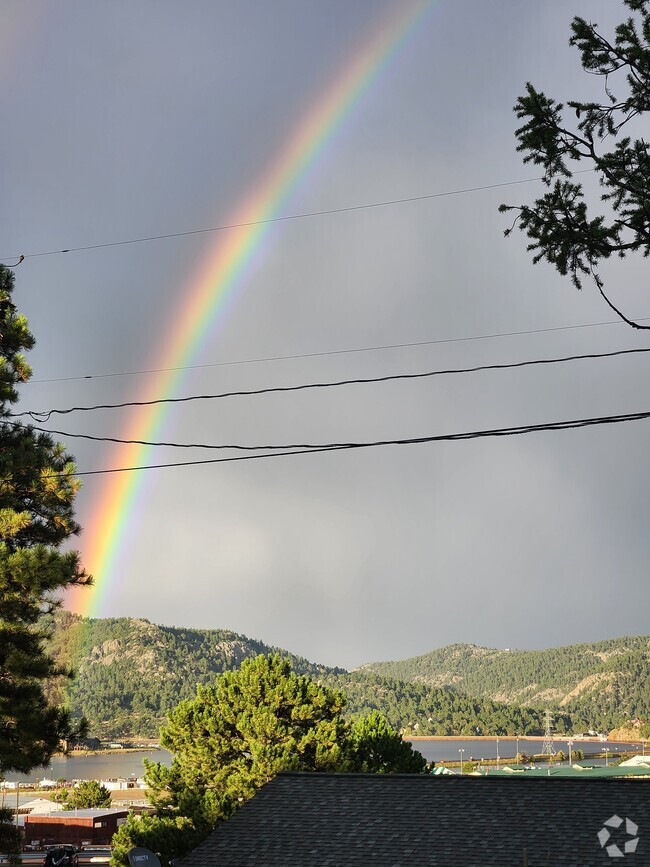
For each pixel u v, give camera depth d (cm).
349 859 1914
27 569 2272
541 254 1780
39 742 2323
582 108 1725
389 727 4659
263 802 2261
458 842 1909
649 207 1659
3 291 2762
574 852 1800
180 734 4481
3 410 2670
